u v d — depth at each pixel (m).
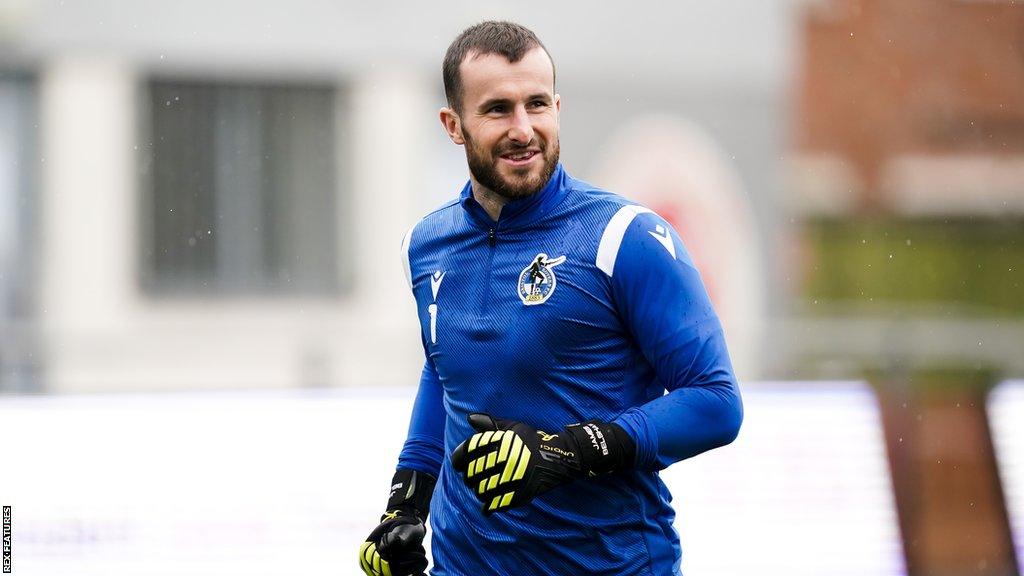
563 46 44.06
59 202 42.94
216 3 43.88
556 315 10.26
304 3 44.31
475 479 9.57
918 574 23.14
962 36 53.34
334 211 44.91
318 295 44.84
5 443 21.03
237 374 29.23
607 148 44.16
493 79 10.22
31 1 42.47
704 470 22.39
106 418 21.36
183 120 43.91
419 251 11.28
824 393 23.52
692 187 35.53
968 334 27.95
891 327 28.47
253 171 44.41
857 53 52.97
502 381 10.47
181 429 21.50
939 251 54.88
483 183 10.42
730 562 22.08
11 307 42.72
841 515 22.84
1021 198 54.22
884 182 54.12
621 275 10.17
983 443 24.31
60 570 20.72
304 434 21.81
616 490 10.49
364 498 21.69
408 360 28.58
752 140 45.12
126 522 21.05
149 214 43.69
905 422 23.75
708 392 9.98
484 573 10.88
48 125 42.81
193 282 43.97
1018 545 23.98
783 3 46.06
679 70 44.66
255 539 21.27
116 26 43.12
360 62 44.69
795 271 49.38
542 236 10.45
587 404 10.39
